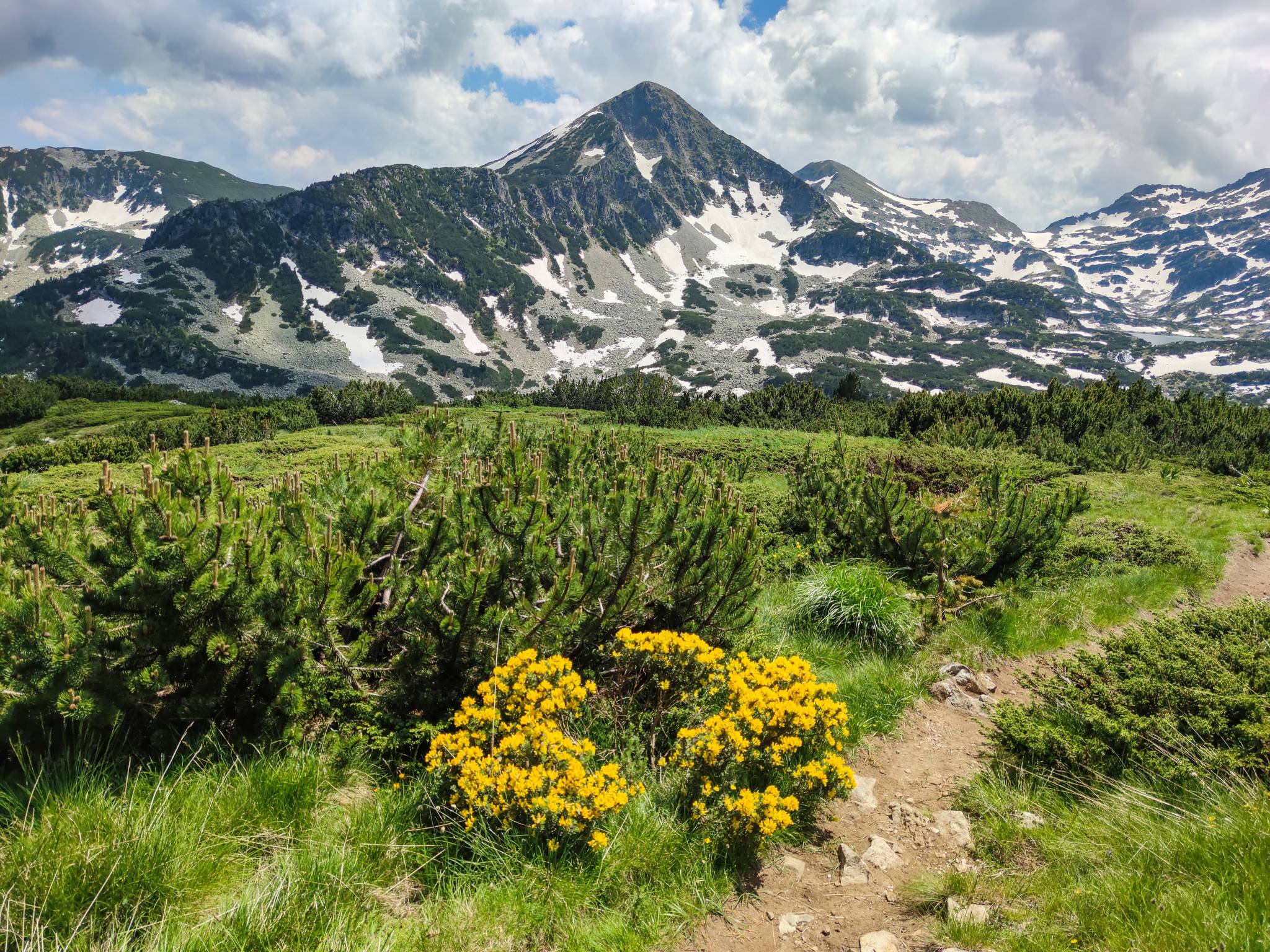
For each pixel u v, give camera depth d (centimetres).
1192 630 694
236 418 4138
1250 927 305
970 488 1116
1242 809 414
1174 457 2509
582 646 575
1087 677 594
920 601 882
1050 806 481
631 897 380
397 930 328
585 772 416
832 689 510
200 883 341
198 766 416
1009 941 334
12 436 5934
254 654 438
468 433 822
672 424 4447
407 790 430
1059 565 1072
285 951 302
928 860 437
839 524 1084
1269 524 1595
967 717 662
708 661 537
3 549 453
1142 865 381
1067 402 2856
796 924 378
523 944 340
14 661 372
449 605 489
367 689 489
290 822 387
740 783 463
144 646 409
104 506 396
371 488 587
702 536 629
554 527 595
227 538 418
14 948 280
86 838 337
